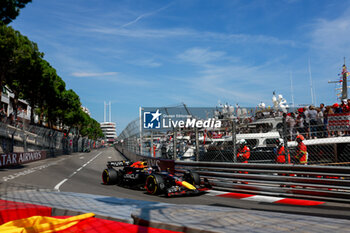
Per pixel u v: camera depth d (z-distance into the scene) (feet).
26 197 20.56
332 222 12.26
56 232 12.02
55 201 18.71
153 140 50.80
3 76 82.69
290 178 23.65
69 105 137.08
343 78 51.42
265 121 38.68
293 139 33.27
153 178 25.90
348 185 20.67
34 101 121.90
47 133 110.11
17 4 69.46
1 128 71.10
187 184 25.18
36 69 90.43
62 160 89.20
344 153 28.09
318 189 22.25
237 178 27.40
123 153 123.85
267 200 22.79
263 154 31.91
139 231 11.96
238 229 11.03
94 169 56.90
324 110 32.83
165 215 13.82
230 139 37.45
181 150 41.14
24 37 85.56
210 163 30.17
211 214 14.06
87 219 14.08
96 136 424.46
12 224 12.62
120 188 30.96
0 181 35.04
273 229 11.01
